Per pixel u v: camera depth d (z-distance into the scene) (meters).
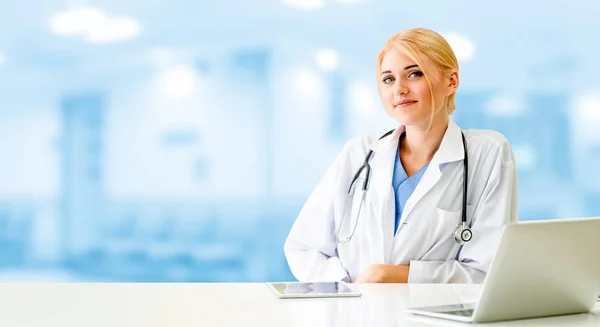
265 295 1.03
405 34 1.59
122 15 3.87
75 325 0.79
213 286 1.13
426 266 1.51
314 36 3.81
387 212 1.61
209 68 3.84
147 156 3.85
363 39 3.80
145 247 3.85
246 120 3.82
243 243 3.82
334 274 1.58
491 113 3.66
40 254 3.85
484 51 3.67
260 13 3.83
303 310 0.89
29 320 0.82
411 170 1.65
